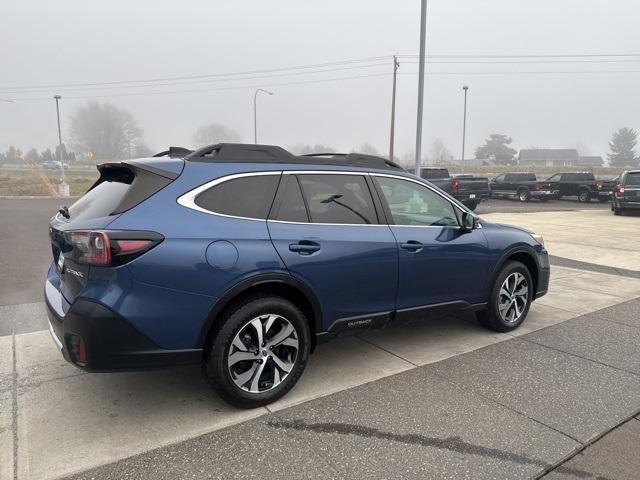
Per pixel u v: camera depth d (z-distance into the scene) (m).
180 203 3.27
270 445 3.09
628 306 6.38
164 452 2.99
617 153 127.12
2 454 2.93
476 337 5.11
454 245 4.60
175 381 3.97
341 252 3.80
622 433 3.29
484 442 3.15
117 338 3.00
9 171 64.94
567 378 4.12
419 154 14.79
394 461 2.94
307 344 3.74
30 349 4.58
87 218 3.30
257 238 3.44
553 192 29.66
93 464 2.86
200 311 3.22
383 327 4.25
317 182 3.90
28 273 7.81
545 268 5.59
